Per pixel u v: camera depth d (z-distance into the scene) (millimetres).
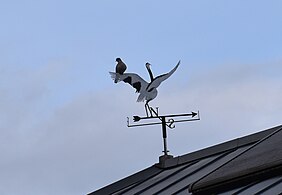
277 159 15773
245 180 16141
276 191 14805
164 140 21672
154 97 21219
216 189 16734
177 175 20297
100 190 21562
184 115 21203
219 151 20609
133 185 21141
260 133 19906
